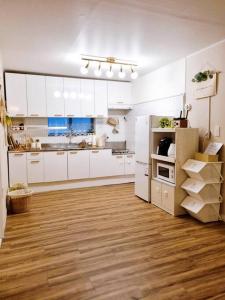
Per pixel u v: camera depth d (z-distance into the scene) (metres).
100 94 5.29
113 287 1.82
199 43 3.16
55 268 2.08
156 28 2.69
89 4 2.16
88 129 5.60
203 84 3.37
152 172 3.87
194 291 1.77
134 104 5.52
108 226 2.98
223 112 3.10
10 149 4.53
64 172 4.79
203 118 3.43
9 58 3.78
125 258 2.23
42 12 2.31
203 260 2.20
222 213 3.15
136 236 2.70
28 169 4.51
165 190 3.52
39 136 5.15
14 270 2.05
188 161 3.32
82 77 5.11
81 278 1.93
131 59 3.86
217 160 3.13
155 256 2.27
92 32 2.79
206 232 2.80
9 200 3.41
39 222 3.11
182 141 3.32
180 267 2.08
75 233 2.78
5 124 3.76
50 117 5.14
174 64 4.00
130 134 5.77
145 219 3.21
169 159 3.41
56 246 2.47
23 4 2.15
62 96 4.93
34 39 2.99
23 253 2.33
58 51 3.45
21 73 4.71
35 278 1.94
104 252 2.34
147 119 3.87
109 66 4.23
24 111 4.64
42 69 4.48
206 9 2.28
